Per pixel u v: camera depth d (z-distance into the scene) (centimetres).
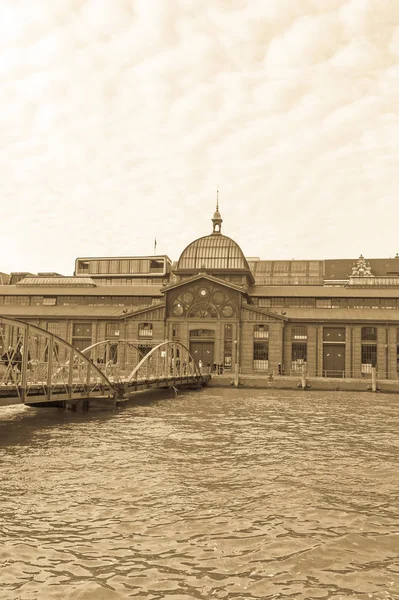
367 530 1231
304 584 959
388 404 4028
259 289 7562
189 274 7462
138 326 6812
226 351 6525
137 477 1656
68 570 1004
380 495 1512
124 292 7612
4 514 1298
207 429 2647
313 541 1160
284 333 6538
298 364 6456
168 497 1460
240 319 6550
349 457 2019
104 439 2311
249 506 1395
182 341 6638
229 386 5750
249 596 915
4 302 7825
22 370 2505
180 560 1056
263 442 2308
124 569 1012
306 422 2958
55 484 1562
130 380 3778
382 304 7044
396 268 8494
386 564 1048
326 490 1557
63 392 2920
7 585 938
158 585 950
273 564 1041
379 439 2419
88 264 8800
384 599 912
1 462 1834
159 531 1208
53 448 2092
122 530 1209
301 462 1923
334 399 4422
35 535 1170
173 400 4156
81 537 1164
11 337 5375
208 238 7694
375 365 6316
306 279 8594
